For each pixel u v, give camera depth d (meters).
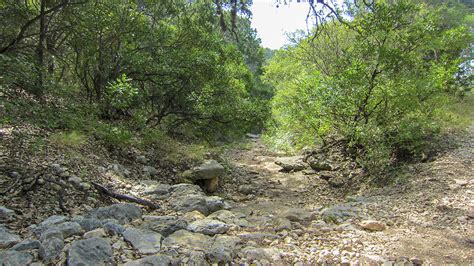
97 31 7.64
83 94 8.55
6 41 5.77
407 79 8.27
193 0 10.19
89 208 4.40
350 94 8.52
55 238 2.88
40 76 4.76
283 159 11.33
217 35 10.52
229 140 15.29
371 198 5.81
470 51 14.95
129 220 3.98
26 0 6.13
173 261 2.78
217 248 3.08
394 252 3.32
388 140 8.11
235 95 11.08
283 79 17.23
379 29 8.40
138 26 9.05
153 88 10.42
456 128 9.44
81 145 6.53
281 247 3.37
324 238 3.73
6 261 2.56
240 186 8.27
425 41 8.87
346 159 9.77
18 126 4.68
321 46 12.70
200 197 5.34
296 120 9.86
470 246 3.51
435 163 7.11
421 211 4.75
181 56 9.64
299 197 7.62
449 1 17.28
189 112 10.69
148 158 7.96
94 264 2.63
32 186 4.39
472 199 5.00
